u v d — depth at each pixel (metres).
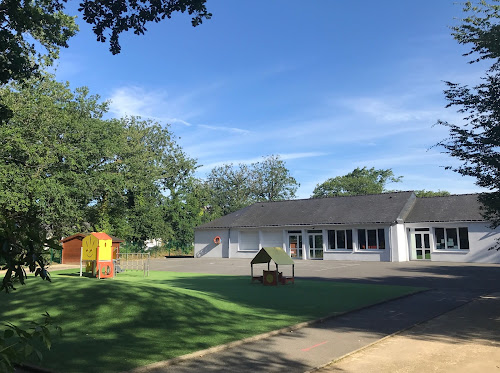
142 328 8.22
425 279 19.78
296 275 22.38
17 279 2.89
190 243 53.31
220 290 15.23
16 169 24.81
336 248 36.38
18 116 24.98
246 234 41.84
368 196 39.56
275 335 8.28
